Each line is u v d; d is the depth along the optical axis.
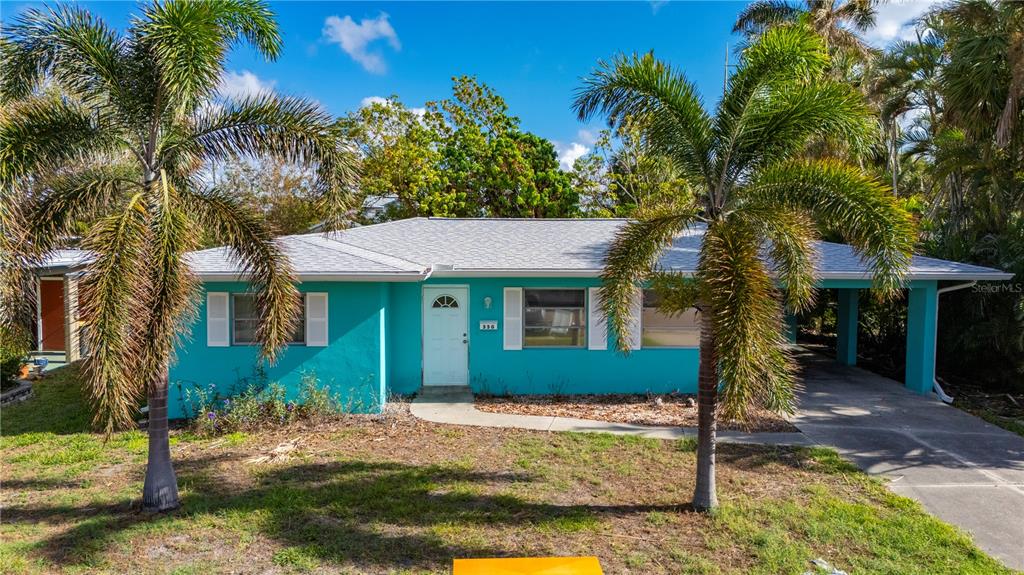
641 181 24.28
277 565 5.14
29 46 5.64
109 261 4.98
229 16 6.12
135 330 5.06
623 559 5.22
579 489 6.93
